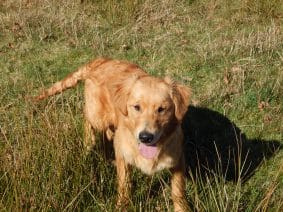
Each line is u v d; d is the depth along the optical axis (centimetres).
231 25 330
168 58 288
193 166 212
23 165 180
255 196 186
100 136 216
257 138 225
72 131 201
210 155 218
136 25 322
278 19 338
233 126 229
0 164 183
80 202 179
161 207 186
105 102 208
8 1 363
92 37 312
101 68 218
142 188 191
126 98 187
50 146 189
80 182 183
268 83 258
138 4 351
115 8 345
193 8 355
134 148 187
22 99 241
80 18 334
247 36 312
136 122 182
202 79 268
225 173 196
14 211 168
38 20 330
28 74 271
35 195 175
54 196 176
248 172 209
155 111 181
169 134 185
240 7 352
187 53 294
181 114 185
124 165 193
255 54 288
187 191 196
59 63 284
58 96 236
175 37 313
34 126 205
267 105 243
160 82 186
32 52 296
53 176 181
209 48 295
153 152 184
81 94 245
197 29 325
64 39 312
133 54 292
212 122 235
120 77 204
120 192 185
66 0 358
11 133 204
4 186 179
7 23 328
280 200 179
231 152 220
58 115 209
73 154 191
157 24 330
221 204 175
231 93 253
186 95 188
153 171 189
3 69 278
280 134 226
